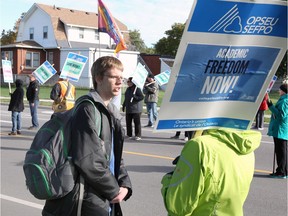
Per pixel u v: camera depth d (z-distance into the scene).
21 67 48.91
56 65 49.25
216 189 2.22
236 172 2.27
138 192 6.46
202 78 2.28
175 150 10.38
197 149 2.24
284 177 7.61
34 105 13.73
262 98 2.50
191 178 2.22
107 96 2.82
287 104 7.46
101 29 11.12
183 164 2.27
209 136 2.37
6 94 32.38
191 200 2.22
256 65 2.39
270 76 2.45
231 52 2.27
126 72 48.84
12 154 9.34
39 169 2.44
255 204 6.01
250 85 2.45
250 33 2.26
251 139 2.35
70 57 10.87
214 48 2.22
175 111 2.32
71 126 2.54
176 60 2.18
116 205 2.91
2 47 50.03
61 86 10.55
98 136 2.56
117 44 10.77
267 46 2.35
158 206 5.80
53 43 49.50
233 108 2.46
